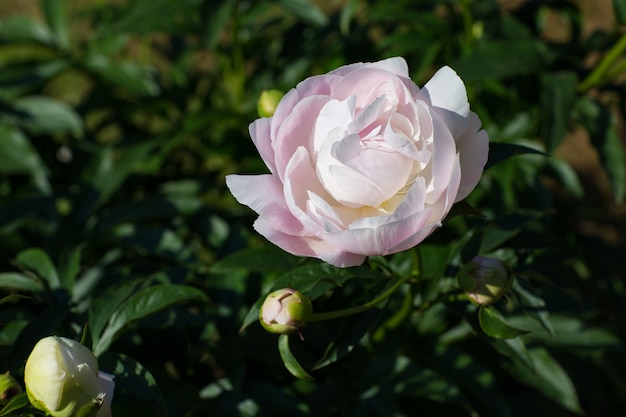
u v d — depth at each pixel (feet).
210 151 4.06
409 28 4.20
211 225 3.61
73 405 2.39
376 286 2.72
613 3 3.39
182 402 2.91
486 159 2.45
